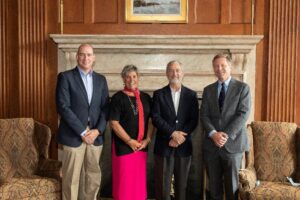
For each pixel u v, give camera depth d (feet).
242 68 13.79
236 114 10.87
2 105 14.38
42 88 14.23
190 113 11.23
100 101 11.39
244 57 13.66
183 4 13.92
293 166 11.82
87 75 11.28
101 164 14.28
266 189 10.63
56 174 11.94
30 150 12.46
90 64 11.17
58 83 11.18
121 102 11.17
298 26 13.82
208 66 13.87
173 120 11.05
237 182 10.89
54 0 14.06
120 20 14.03
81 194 11.53
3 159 11.93
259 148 12.11
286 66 13.94
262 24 13.98
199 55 13.85
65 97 10.97
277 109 14.05
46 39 14.10
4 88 14.37
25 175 12.19
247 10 13.91
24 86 14.23
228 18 13.93
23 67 14.17
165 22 13.97
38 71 14.17
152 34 14.01
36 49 14.12
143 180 11.25
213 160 11.03
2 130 12.25
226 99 10.95
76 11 14.03
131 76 11.26
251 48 13.46
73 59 13.78
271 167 11.91
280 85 13.99
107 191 14.28
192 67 13.89
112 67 13.93
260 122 12.39
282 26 13.84
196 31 13.97
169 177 11.04
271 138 12.07
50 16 14.11
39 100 14.25
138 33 14.05
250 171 11.18
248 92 10.96
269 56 13.94
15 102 14.44
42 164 12.35
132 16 14.01
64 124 11.21
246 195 10.57
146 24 14.02
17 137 12.36
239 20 13.94
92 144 11.12
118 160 11.06
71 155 10.94
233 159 10.75
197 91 13.88
